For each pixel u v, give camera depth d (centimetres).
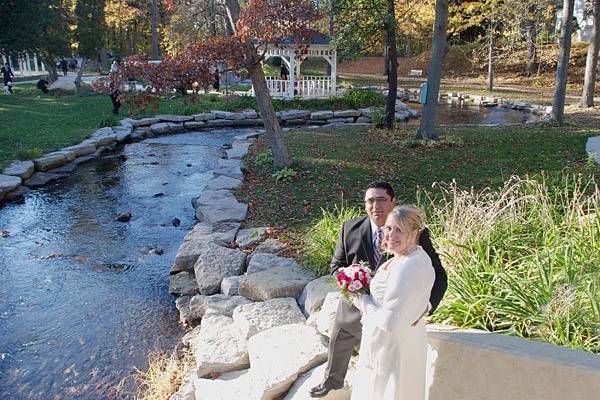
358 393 309
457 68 3788
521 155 1117
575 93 2777
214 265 659
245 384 410
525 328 384
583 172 909
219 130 1938
